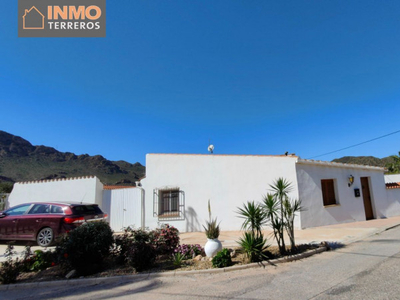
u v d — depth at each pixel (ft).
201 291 14.69
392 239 25.84
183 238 31.68
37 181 45.11
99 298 14.48
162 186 38.29
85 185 41.65
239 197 36.91
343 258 19.79
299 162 36.29
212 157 38.45
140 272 18.45
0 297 15.58
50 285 17.06
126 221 40.19
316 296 12.81
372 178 47.03
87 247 18.35
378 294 12.44
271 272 17.44
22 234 29.12
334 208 39.17
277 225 21.30
